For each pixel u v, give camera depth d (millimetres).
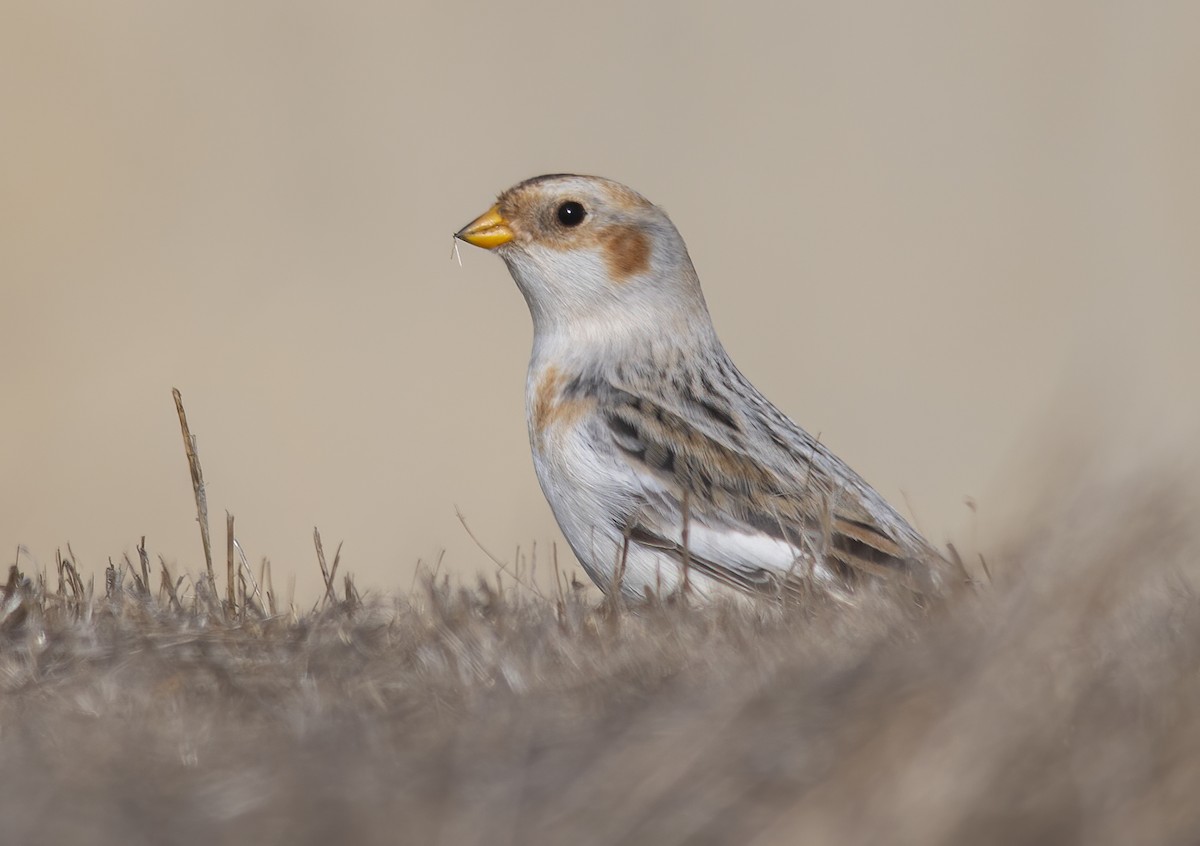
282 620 9164
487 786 5867
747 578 11508
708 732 5895
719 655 7551
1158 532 6754
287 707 7418
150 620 9062
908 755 5500
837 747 5719
